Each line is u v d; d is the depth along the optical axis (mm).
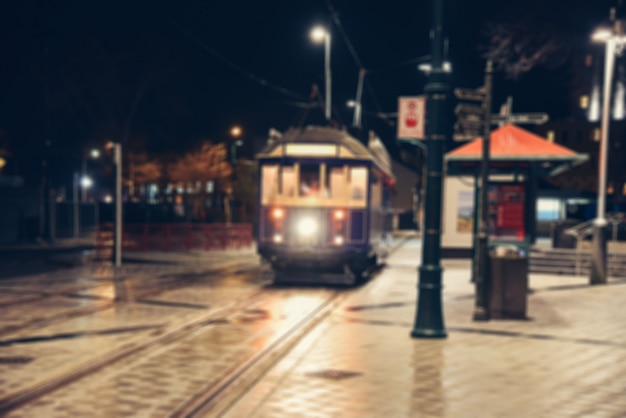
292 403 6406
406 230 61438
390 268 22406
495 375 7570
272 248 17297
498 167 17719
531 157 16391
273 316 11805
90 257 25516
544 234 45938
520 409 6273
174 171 54844
